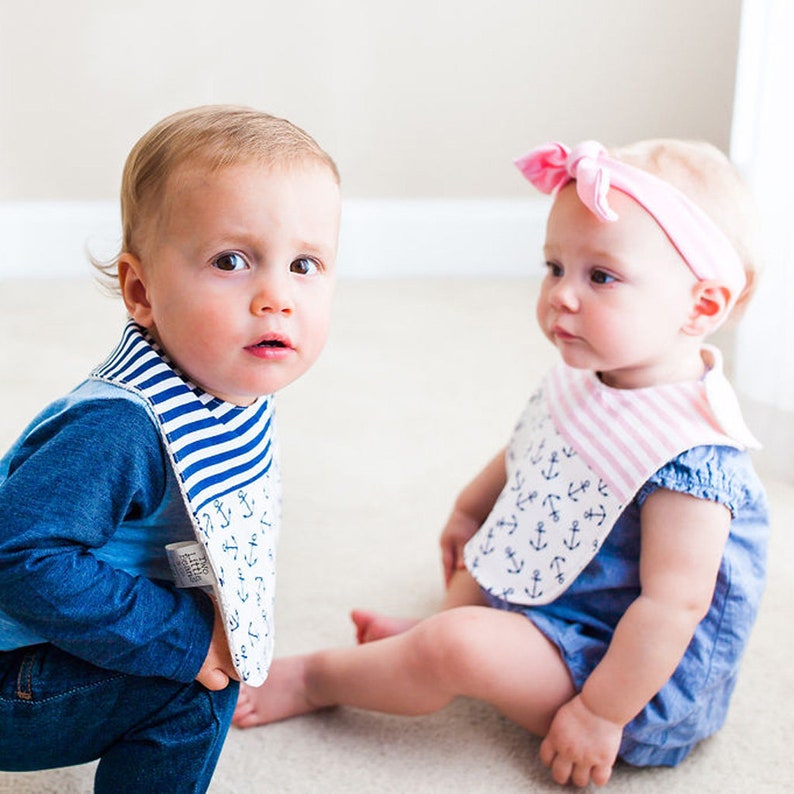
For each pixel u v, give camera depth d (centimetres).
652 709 95
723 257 98
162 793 84
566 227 98
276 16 230
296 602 122
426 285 241
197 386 82
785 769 99
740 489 95
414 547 133
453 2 231
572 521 99
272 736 102
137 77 231
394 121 238
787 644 115
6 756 84
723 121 236
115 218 239
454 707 107
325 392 180
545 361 196
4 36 227
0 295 227
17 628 79
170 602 80
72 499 73
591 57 234
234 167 76
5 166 235
